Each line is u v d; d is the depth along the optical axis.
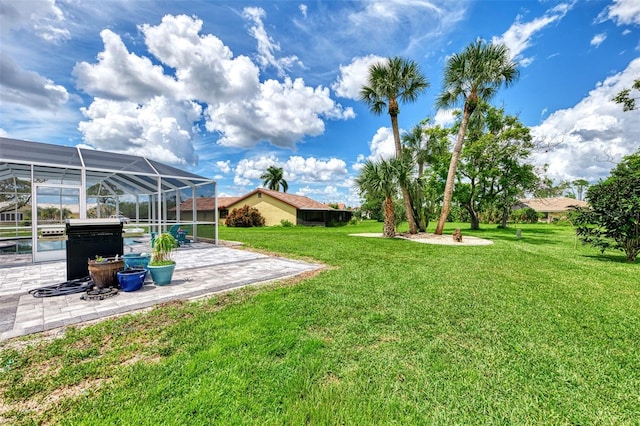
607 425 1.80
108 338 3.01
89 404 1.95
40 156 8.05
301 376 2.30
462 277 5.90
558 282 5.55
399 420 1.84
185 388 2.13
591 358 2.63
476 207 22.94
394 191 14.26
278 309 3.90
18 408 1.93
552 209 42.09
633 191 7.87
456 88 14.22
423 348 2.82
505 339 3.02
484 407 1.97
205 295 4.66
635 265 7.48
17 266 7.07
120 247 5.57
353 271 6.43
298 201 29.56
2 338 3.01
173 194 12.52
